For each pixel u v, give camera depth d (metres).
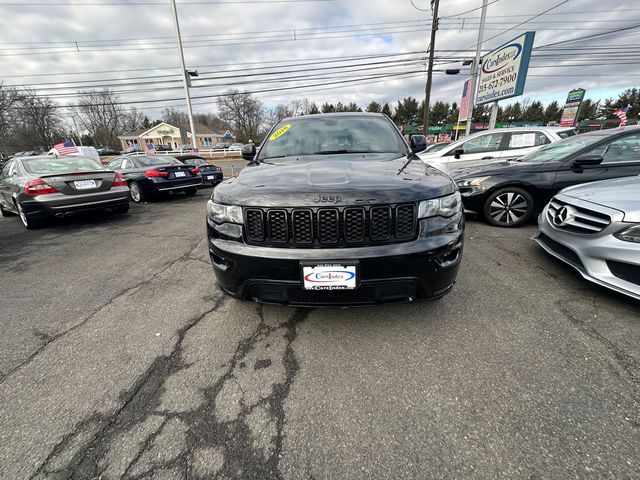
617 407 1.50
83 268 3.62
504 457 1.29
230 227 1.91
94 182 5.64
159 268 3.54
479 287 2.73
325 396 1.64
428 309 2.40
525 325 2.18
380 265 1.74
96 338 2.23
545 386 1.65
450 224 1.88
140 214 6.79
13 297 2.92
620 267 2.36
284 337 2.14
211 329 2.28
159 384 1.77
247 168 2.54
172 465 1.31
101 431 1.48
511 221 4.53
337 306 1.87
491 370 1.78
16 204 5.69
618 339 2.00
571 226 2.76
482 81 12.21
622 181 2.92
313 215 1.76
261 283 1.86
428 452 1.33
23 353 2.08
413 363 1.86
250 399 1.64
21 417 1.57
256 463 1.31
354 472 1.26
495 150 6.36
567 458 1.28
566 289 2.67
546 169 4.28
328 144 2.89
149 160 8.77
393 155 2.61
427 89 17.89
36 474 1.29
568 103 13.77
